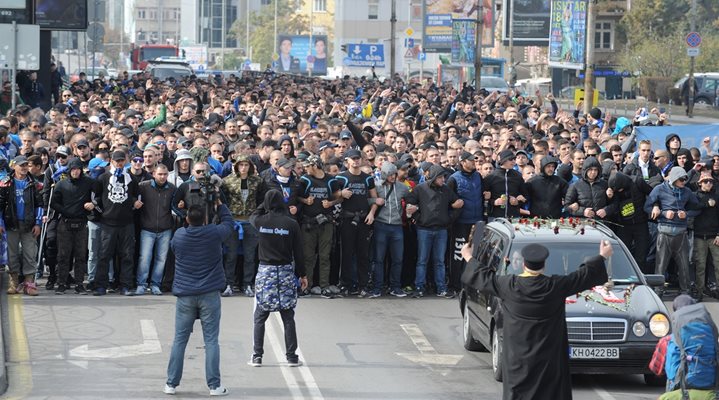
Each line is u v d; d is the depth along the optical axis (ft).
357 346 59.31
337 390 50.16
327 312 68.39
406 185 73.92
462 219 74.02
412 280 75.72
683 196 73.20
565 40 171.42
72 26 157.17
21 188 69.72
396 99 156.04
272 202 53.72
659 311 50.57
